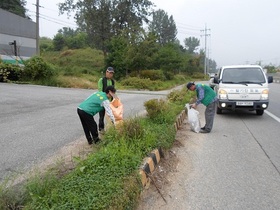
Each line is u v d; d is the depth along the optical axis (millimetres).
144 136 4863
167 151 5262
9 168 4117
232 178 4230
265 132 7285
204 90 7137
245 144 6098
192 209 3342
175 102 10797
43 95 13547
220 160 5035
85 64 43156
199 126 7258
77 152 4879
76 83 20594
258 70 9820
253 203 3480
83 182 3121
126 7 40562
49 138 5801
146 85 25094
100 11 40469
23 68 20203
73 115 8461
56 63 43031
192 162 4930
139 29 28547
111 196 2863
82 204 2666
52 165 4156
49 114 8508
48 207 2588
